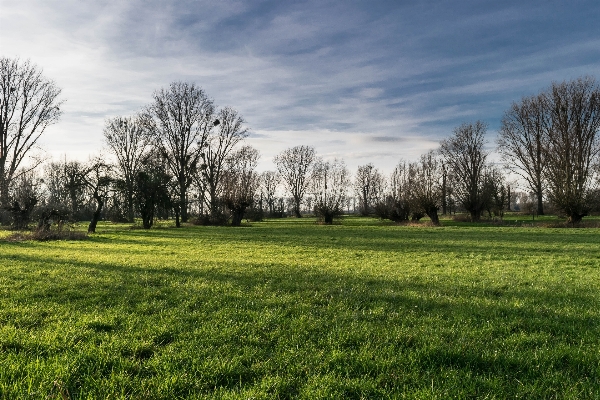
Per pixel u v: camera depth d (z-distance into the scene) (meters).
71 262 13.95
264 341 5.61
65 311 7.04
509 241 24.86
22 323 6.27
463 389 4.17
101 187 37.31
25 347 5.16
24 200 34.16
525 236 29.11
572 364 4.86
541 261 15.55
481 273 12.49
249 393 4.00
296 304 7.73
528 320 6.70
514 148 57.28
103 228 43.81
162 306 7.50
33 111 42.09
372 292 8.96
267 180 106.25
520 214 70.69
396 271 12.70
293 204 106.25
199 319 6.66
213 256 16.92
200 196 58.09
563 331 6.15
